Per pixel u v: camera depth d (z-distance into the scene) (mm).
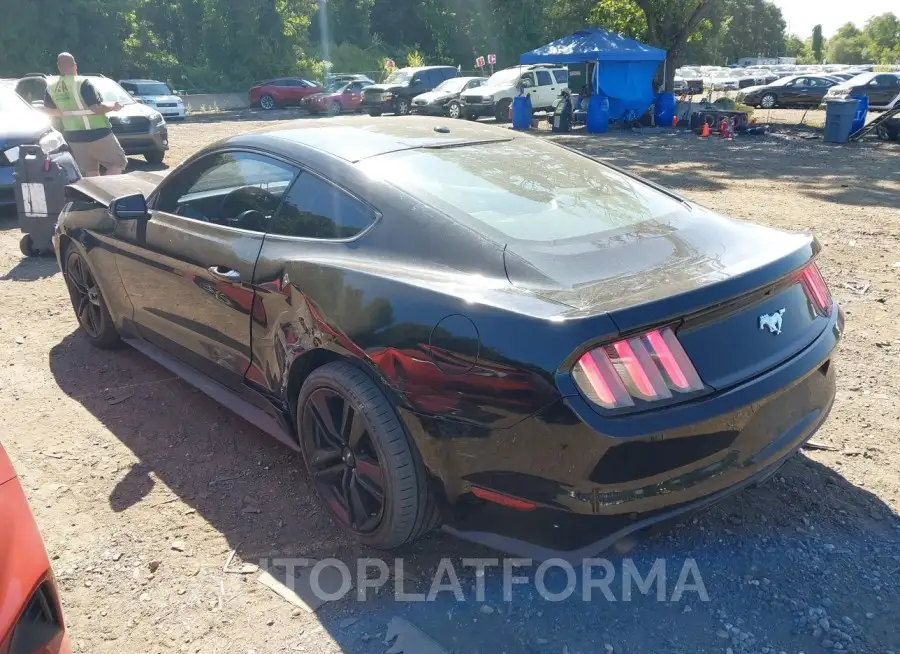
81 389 4152
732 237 2773
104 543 2812
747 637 2301
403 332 2389
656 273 2363
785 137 18938
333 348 2637
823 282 2844
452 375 2270
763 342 2400
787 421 2494
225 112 33688
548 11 39188
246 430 3691
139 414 3854
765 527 2822
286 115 31156
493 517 2357
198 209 3551
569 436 2078
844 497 3000
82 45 35844
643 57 20562
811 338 2602
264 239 3088
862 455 3305
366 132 3342
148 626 2402
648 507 2160
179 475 3285
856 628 2322
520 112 20750
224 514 2998
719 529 2818
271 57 41031
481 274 2432
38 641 1681
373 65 49250
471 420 2250
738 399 2232
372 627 2385
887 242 7148
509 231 2586
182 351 3756
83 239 4312
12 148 7961
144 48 38281
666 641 2299
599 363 2082
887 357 4344
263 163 3248
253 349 3150
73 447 3525
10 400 4008
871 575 2559
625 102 21266
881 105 29031
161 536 2854
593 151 15773
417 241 2609
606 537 2186
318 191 2971
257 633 2369
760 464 2373
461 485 2359
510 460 2209
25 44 34219
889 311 5125
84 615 2449
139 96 26844
